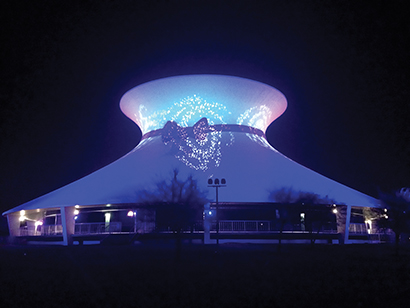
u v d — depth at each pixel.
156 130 41.53
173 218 20.02
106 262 19.86
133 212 34.62
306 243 33.09
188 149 37.53
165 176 34.12
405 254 24.25
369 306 9.91
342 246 29.97
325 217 30.05
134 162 37.84
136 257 21.84
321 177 39.16
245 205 33.25
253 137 40.97
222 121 40.34
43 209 36.53
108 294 11.54
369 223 39.88
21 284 13.59
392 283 13.41
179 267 17.33
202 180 33.47
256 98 41.09
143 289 12.21
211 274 15.16
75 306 10.10
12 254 25.00
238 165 35.88
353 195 36.56
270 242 32.78
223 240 32.34
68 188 37.28
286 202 31.64
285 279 13.97
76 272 16.38
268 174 35.53
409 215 23.92
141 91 41.28
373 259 21.05
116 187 34.22
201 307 9.78
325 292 11.63
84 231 35.00
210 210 32.19
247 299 10.65
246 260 20.02
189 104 40.09
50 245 34.25
